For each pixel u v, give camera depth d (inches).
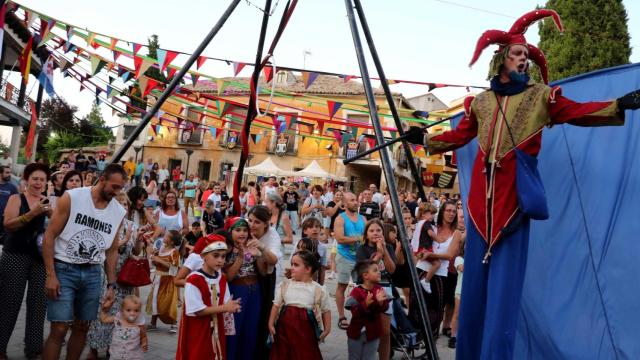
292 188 634.8
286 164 1293.1
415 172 189.9
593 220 148.6
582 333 144.5
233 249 187.5
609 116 117.1
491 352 121.2
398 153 1240.8
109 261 184.2
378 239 213.6
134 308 181.5
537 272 155.0
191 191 885.2
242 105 436.5
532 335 153.1
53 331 166.2
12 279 189.6
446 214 245.0
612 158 148.6
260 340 190.5
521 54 129.8
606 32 832.9
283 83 1154.7
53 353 165.6
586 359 141.8
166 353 214.5
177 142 1387.8
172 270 247.8
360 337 193.9
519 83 130.5
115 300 203.5
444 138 146.3
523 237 126.0
